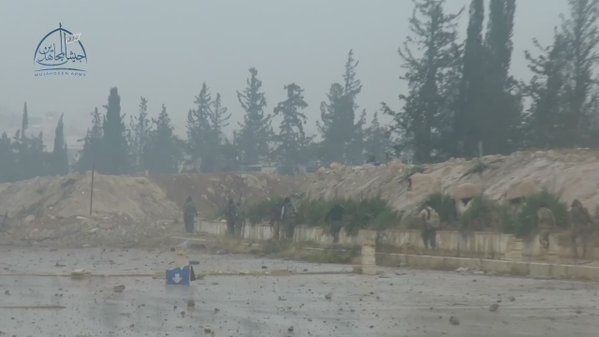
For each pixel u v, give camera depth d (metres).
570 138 129.50
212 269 78.00
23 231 154.00
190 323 37.19
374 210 95.94
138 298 49.50
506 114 136.00
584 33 131.50
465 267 73.25
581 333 33.50
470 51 139.50
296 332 34.22
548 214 67.88
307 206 109.88
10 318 39.19
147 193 186.25
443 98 147.12
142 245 132.00
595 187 74.00
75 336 32.97
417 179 100.62
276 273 69.62
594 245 63.75
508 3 141.00
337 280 63.69
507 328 35.19
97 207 166.25
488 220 76.75
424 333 33.75
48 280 64.06
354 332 34.19
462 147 141.00
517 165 89.94
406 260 81.38
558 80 131.25
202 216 169.25
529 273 66.44
